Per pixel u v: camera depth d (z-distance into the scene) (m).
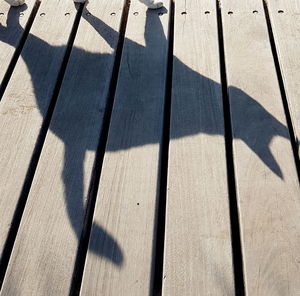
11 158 1.63
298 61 1.85
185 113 1.71
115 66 2.03
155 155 1.57
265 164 1.50
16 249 1.37
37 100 1.85
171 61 2.01
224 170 1.50
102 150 1.70
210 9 2.19
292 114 1.66
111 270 1.29
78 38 2.12
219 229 1.35
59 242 1.37
